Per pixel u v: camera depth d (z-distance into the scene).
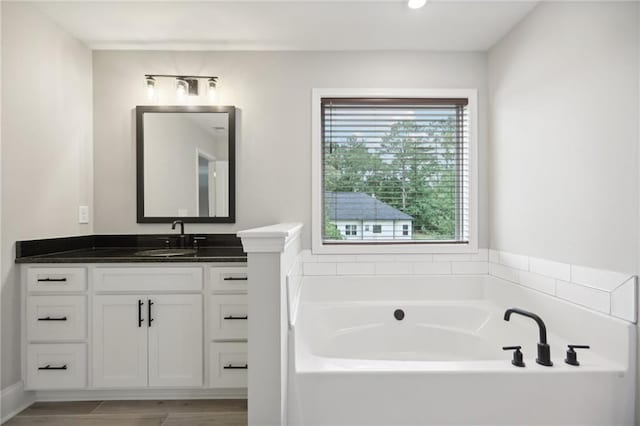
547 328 1.77
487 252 2.42
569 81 1.63
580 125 1.56
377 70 2.42
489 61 2.39
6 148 1.79
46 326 1.89
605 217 1.43
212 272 1.94
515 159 2.09
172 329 1.93
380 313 2.30
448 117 2.47
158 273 1.93
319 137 2.42
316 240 2.40
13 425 1.71
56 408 1.87
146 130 2.42
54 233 2.09
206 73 2.44
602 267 1.45
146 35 2.22
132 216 2.43
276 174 2.44
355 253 2.40
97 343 1.91
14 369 1.83
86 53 2.35
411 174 2.47
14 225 1.84
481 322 2.20
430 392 1.34
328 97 2.42
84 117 2.33
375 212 2.47
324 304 2.32
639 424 1.33
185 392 1.97
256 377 1.26
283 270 1.34
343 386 1.35
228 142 2.42
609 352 1.40
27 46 1.89
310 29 2.14
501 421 1.34
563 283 1.68
